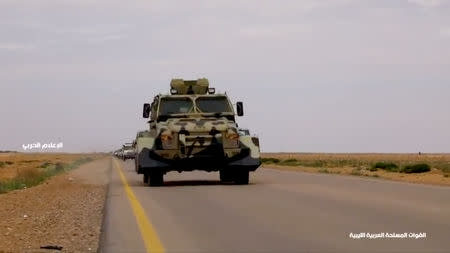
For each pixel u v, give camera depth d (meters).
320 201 18.23
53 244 12.31
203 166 26.64
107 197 21.30
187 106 28.00
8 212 19.52
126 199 20.27
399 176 37.16
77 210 18.92
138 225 13.63
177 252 10.15
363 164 63.91
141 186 27.80
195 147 26.22
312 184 26.64
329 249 10.01
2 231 14.62
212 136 26.34
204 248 10.45
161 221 14.27
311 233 11.78
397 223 13.03
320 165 63.38
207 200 19.25
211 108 28.08
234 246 10.53
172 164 26.31
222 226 13.11
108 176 40.81
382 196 19.83
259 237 11.45
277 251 9.92
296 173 39.62
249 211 15.80
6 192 30.02
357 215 14.58
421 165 42.00
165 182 30.72
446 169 43.00
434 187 24.11
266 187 24.83
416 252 9.64
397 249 9.93
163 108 27.80
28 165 82.25
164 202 18.94
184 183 29.20
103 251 10.49
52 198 24.30
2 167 71.56
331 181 29.03
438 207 16.31
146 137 26.67
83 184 33.06
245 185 26.50
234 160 26.44
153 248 10.59
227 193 21.86
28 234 13.97
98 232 13.83
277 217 14.41
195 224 13.58
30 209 20.17
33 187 32.38
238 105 28.28
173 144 26.19
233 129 26.50
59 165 60.72
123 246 10.90
